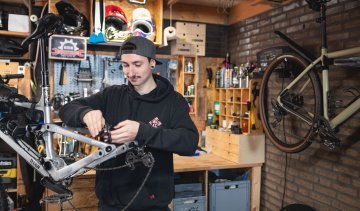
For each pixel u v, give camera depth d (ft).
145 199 4.57
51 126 4.02
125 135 3.76
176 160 10.68
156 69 12.01
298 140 9.36
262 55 10.26
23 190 9.38
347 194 7.82
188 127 4.54
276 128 10.34
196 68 12.18
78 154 8.80
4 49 9.73
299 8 9.41
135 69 4.48
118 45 11.07
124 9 11.19
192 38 12.51
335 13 8.23
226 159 10.97
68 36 10.05
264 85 9.86
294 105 8.41
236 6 12.62
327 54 7.37
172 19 12.42
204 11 12.89
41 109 4.23
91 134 3.84
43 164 3.95
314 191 8.82
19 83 9.48
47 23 3.92
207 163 10.33
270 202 10.59
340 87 8.00
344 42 7.96
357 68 7.53
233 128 10.77
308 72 7.97
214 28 13.17
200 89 12.72
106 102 5.04
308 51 8.75
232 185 10.47
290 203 9.71
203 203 10.11
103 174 4.72
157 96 4.85
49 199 3.91
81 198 9.25
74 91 10.93
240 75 11.03
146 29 10.73
